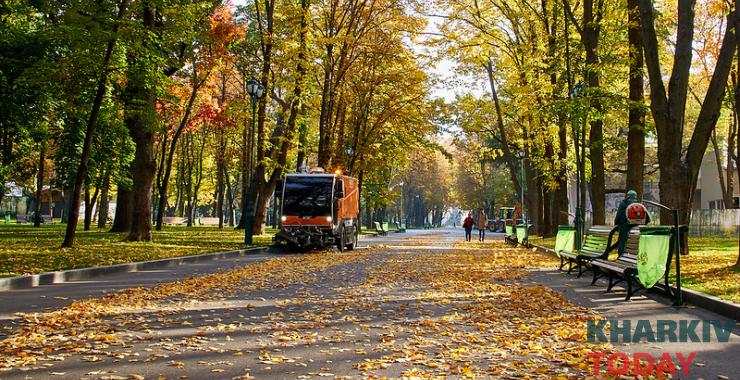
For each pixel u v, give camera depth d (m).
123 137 38.09
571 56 25.00
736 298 10.26
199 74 37.16
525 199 53.41
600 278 16.08
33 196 76.44
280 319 9.34
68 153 37.66
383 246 34.97
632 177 22.61
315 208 27.81
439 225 150.00
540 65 29.31
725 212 37.12
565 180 35.53
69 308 10.12
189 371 6.25
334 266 19.69
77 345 7.30
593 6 25.22
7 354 6.82
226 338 7.86
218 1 33.31
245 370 6.30
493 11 35.47
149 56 23.25
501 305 10.92
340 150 43.22
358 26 39.69
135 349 7.23
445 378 6.05
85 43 20.47
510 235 39.81
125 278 15.37
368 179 63.34
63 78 21.78
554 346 7.46
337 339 7.84
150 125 24.28
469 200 99.38
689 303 11.12
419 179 109.81
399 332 8.40
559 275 16.97
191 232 44.03
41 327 8.38
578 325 8.88
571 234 20.28
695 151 19.47
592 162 27.77
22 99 30.73
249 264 20.23
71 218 22.36
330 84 39.31
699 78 39.62
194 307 10.53
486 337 8.06
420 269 18.53
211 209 113.75
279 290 13.12
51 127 40.09
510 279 15.63
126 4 21.89
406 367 6.47
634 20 22.25
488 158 57.75
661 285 11.98
